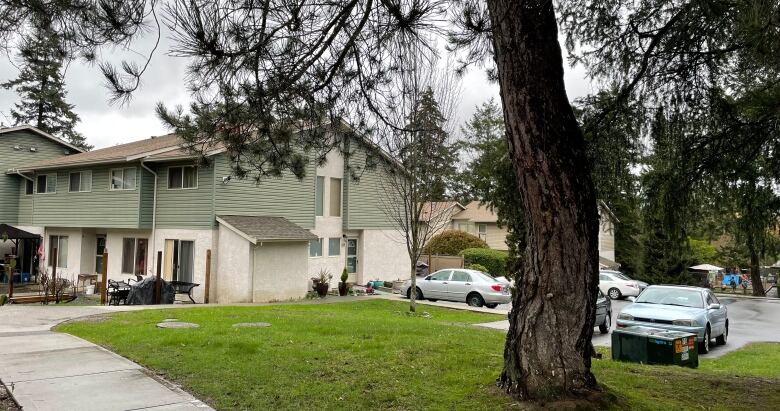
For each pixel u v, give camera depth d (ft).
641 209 26.84
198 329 31.96
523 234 25.39
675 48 23.32
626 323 41.98
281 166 25.91
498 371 21.42
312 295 68.69
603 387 17.65
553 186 16.84
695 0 18.52
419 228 60.39
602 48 24.47
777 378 26.09
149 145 78.59
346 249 83.56
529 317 17.22
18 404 18.04
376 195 87.45
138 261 72.33
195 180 65.72
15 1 15.07
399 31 21.74
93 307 48.03
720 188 25.71
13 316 40.55
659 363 28.14
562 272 16.81
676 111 24.76
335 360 23.81
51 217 83.20
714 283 142.82
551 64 17.13
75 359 24.71
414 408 17.35
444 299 66.85
